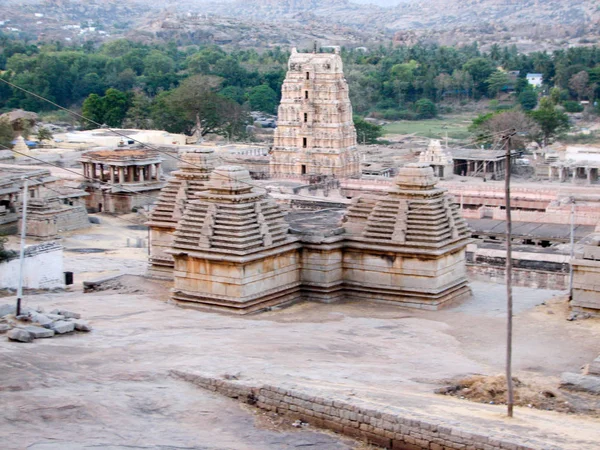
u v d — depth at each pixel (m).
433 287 54.22
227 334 46.59
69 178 126.88
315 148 140.25
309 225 59.25
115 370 38.69
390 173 162.00
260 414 34.50
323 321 51.06
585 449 29.30
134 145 163.50
